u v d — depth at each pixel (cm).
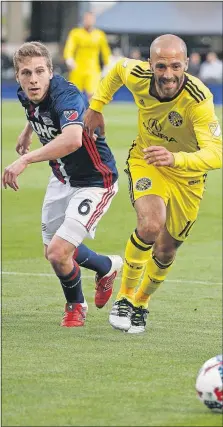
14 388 1302
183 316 1891
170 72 1565
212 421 1166
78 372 1395
